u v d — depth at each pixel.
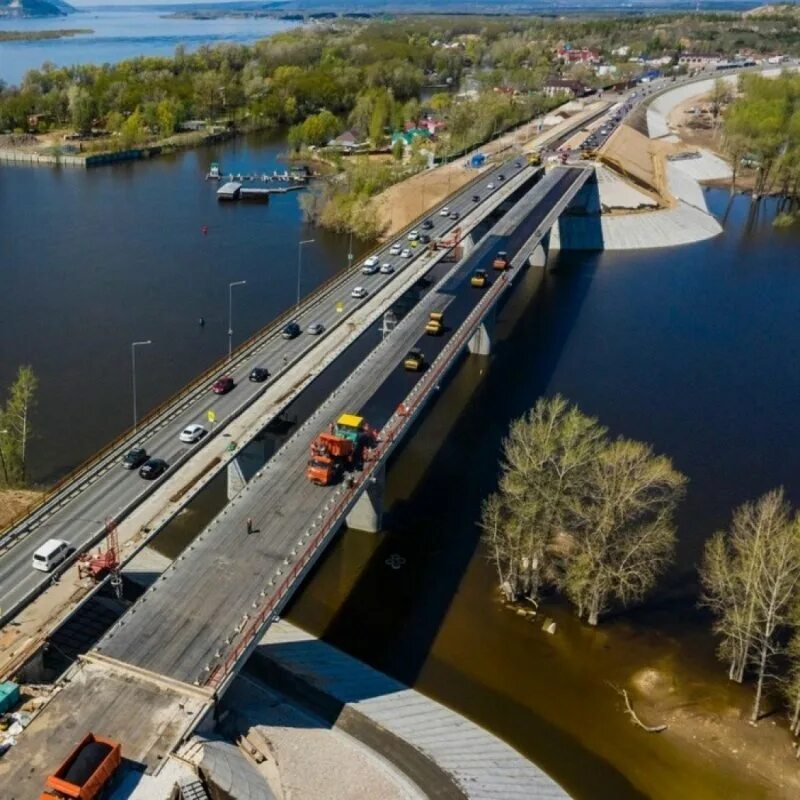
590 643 79.88
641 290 180.25
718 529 97.75
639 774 66.62
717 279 187.88
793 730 70.06
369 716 66.88
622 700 73.56
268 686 68.31
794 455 115.75
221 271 175.75
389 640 79.31
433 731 67.25
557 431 85.12
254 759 59.78
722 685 75.00
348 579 87.56
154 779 52.16
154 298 158.88
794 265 198.75
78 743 54.25
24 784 51.19
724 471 110.88
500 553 86.44
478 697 73.25
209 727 58.75
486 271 157.62
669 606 84.88
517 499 82.62
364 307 135.38
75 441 109.00
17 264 174.50
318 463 84.38
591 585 80.69
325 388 126.25
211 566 71.69
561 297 174.62
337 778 59.53
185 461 87.94
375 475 89.19
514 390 131.88
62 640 68.06
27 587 70.00
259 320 150.25
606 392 132.38
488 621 82.38
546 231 179.25
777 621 69.56
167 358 133.75
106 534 76.00
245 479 96.00
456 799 59.12
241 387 105.06
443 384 132.88
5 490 95.50
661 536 78.56
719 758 68.12
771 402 131.12
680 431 121.06
